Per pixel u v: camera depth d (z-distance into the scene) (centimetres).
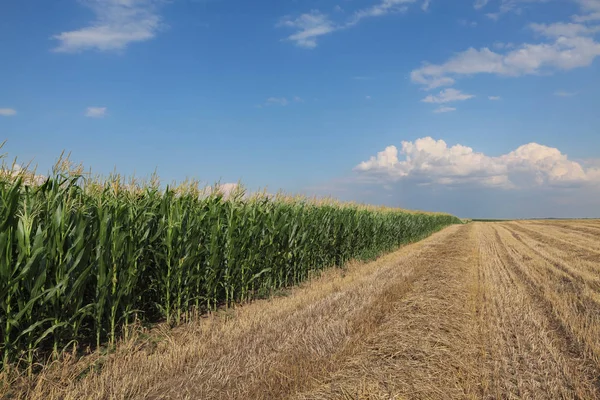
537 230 4275
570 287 1128
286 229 1135
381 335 662
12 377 500
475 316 803
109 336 670
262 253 1063
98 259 643
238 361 538
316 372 516
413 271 1345
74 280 604
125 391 458
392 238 2333
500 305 897
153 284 791
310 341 611
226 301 898
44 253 557
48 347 605
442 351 604
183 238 799
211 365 531
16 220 556
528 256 1898
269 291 1052
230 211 945
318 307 817
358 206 1870
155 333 708
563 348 644
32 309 574
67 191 630
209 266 860
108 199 708
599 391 494
